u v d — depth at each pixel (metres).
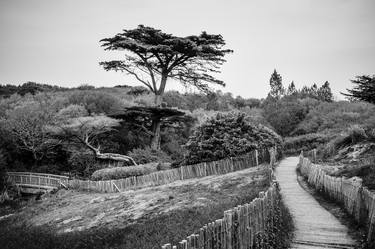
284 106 78.44
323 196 18.64
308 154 35.81
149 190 26.92
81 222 22.97
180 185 26.28
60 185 36.06
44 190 38.84
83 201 28.64
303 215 15.03
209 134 30.83
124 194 27.55
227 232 8.40
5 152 45.06
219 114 31.70
